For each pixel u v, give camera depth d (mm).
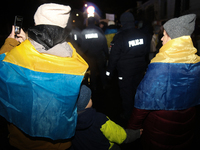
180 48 1093
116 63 2545
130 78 2533
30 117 879
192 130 1281
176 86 1116
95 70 3969
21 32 1211
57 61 895
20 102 885
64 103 902
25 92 875
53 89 882
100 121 1150
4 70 886
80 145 1177
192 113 1239
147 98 1161
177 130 1196
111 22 5496
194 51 1123
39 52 884
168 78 1109
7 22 9414
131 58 2453
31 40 909
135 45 2416
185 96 1143
